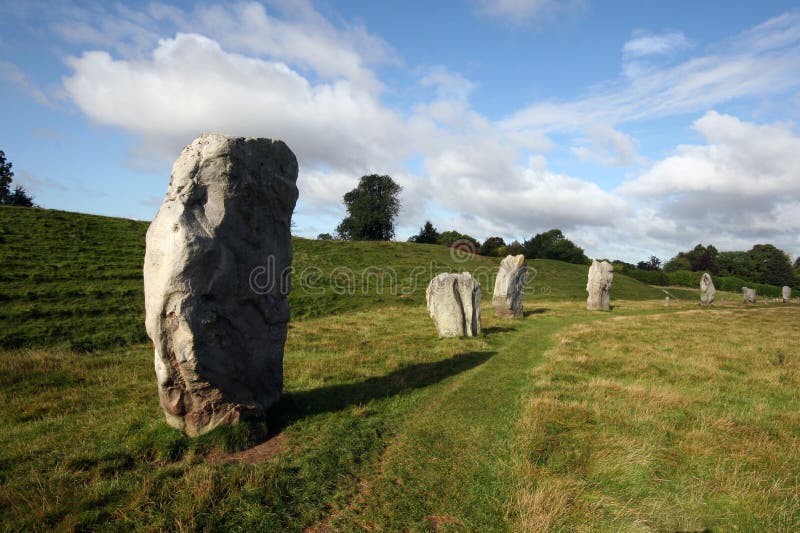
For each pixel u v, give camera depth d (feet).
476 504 17.31
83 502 16.39
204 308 21.01
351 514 16.57
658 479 18.85
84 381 33.73
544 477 18.90
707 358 42.65
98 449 21.21
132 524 15.38
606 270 96.68
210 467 19.39
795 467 19.76
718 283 215.10
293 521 15.92
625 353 45.47
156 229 20.95
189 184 21.54
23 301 58.29
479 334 57.21
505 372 38.04
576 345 49.90
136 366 38.58
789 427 24.61
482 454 21.57
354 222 262.67
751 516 16.40
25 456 20.44
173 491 17.47
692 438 22.38
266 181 25.30
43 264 74.64
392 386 32.68
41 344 46.85
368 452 21.67
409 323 68.23
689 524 15.85
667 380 34.76
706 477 19.02
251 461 20.47
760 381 34.17
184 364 20.58
